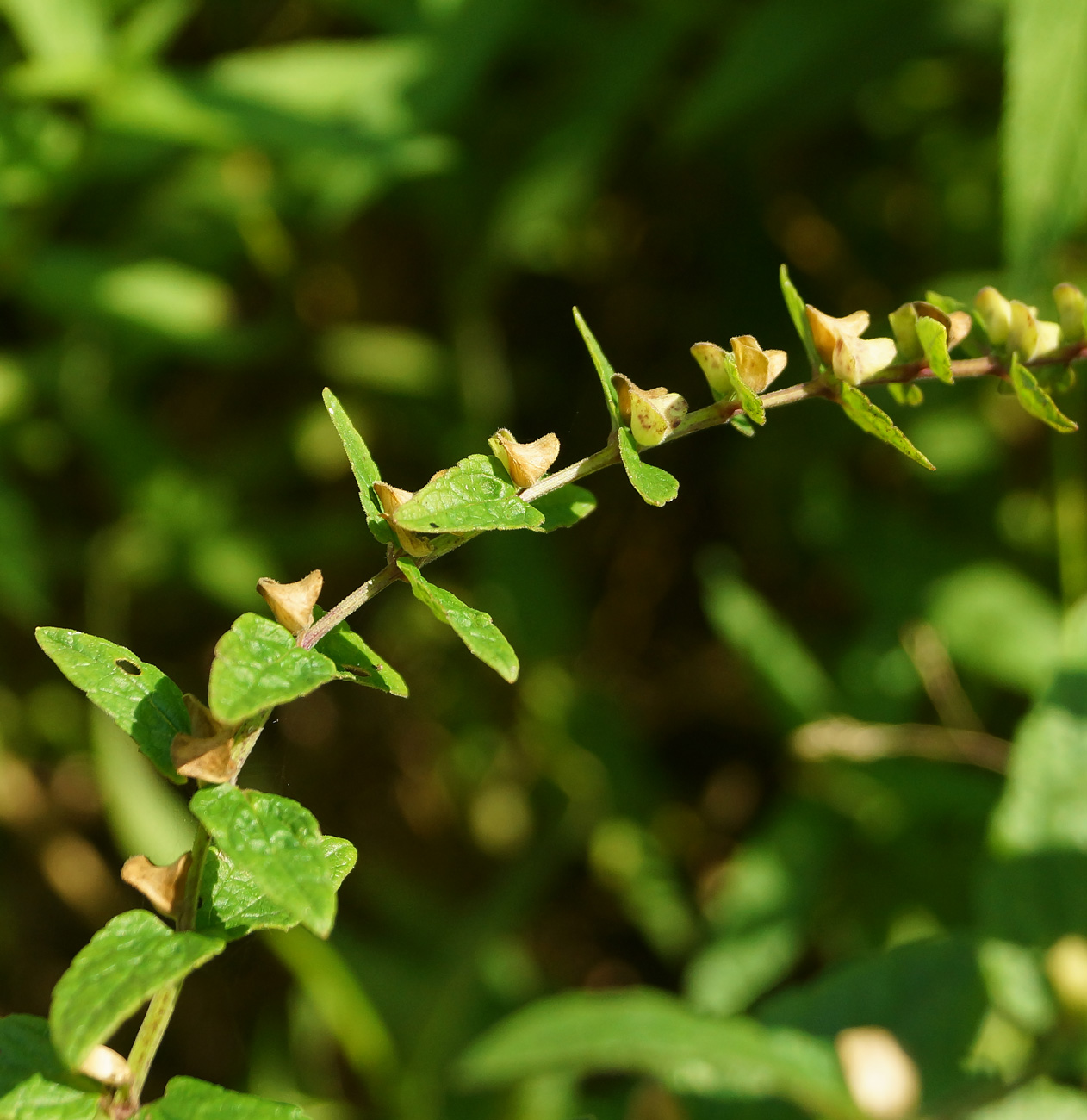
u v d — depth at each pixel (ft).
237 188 2.42
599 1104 1.98
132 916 1.23
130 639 2.61
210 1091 1.25
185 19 2.52
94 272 2.20
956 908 2.22
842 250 2.64
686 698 2.77
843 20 2.17
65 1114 1.25
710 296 2.68
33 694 2.48
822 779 2.36
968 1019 1.65
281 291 2.58
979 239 2.48
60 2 2.10
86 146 2.12
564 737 2.58
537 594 2.56
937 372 1.33
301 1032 2.57
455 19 2.22
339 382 2.60
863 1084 1.58
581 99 2.36
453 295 2.59
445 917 2.64
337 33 2.64
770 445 2.59
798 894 2.28
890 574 2.42
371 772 2.79
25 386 2.27
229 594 2.38
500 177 2.52
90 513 2.51
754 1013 1.73
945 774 2.23
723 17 2.35
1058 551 2.38
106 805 2.52
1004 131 1.80
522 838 2.70
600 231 2.68
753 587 2.71
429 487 1.28
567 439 2.71
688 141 2.25
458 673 2.67
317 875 1.21
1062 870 1.67
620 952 2.71
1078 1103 1.59
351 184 2.24
